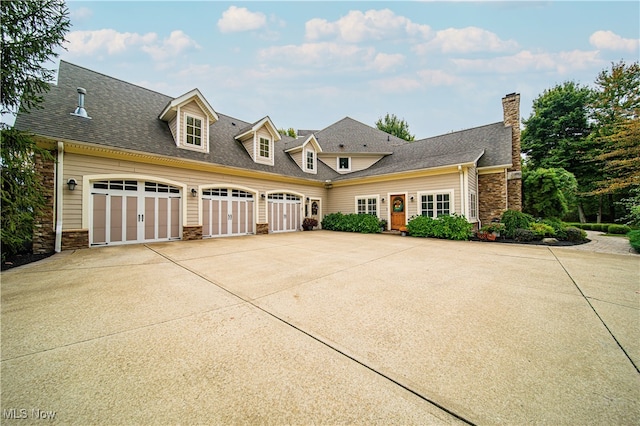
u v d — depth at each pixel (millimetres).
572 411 1623
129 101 10969
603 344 2467
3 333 2664
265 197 13414
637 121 10914
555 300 3670
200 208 10852
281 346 2414
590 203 20953
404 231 12281
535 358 2225
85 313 3182
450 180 11586
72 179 7805
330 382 1905
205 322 2932
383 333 2676
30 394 1776
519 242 9883
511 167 13461
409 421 1545
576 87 22016
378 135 20750
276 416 1584
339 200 16562
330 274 5094
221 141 13156
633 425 1506
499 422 1536
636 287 4273
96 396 1760
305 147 16172
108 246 8516
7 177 5664
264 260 6465
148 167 9438
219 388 1841
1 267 5605
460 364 2133
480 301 3625
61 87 9375
